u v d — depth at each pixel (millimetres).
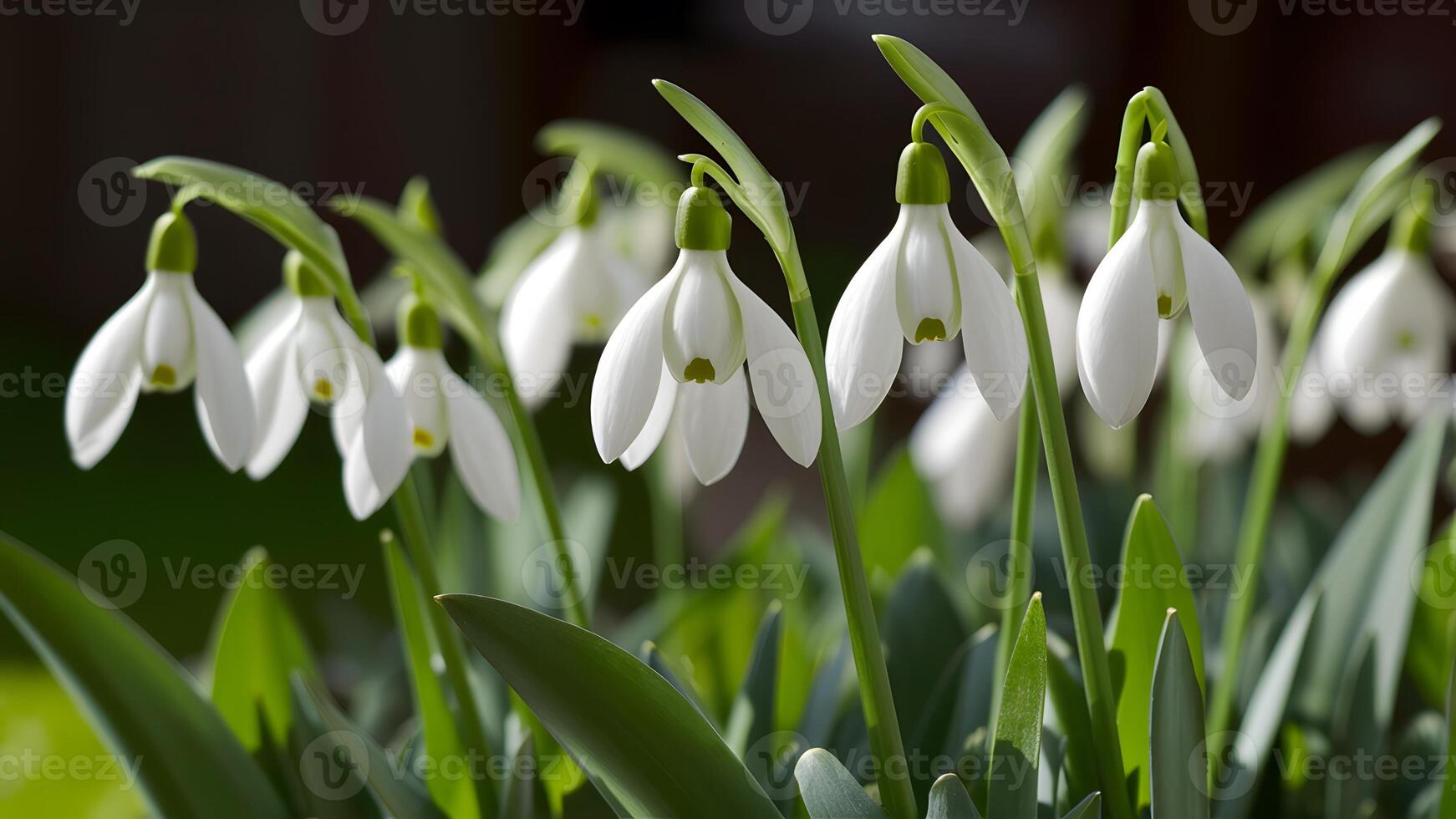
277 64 2494
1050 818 542
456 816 570
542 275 604
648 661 575
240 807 547
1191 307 498
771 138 2645
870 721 521
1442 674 613
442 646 553
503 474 555
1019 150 595
